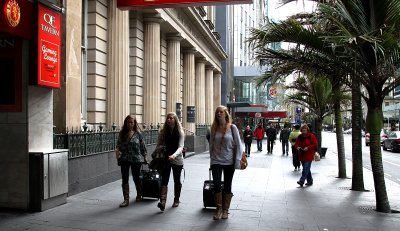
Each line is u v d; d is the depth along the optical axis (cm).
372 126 813
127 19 1353
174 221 662
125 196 774
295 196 941
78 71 1009
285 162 1830
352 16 770
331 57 817
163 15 1730
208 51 2908
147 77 1656
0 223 631
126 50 1341
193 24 2348
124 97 1322
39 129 736
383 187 798
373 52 756
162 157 748
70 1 973
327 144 4150
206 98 3138
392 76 792
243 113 4728
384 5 735
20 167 710
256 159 1984
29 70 697
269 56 884
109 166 1084
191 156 2100
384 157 2448
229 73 4456
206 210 750
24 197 710
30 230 593
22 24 665
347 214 760
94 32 1229
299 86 1888
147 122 1642
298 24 810
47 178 719
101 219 666
